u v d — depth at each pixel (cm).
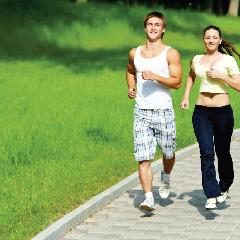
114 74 3198
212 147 1012
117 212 1059
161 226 979
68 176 1252
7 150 1460
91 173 1285
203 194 1167
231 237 915
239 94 2434
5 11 4788
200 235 929
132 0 6538
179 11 5731
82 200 1087
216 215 1026
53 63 3638
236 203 1094
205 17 5669
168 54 1006
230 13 6594
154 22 1007
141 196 1157
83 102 2311
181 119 1931
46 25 4606
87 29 4709
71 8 5084
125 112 2055
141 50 1023
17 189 1148
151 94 1020
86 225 992
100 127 1767
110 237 932
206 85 1027
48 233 901
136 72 1026
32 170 1302
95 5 5291
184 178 1298
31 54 4066
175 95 2380
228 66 1025
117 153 1487
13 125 1823
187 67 3369
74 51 4256
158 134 1034
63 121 1883
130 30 4859
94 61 3753
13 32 4400
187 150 1517
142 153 1019
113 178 1250
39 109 2156
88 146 1545
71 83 2878
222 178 1067
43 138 1602
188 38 4909
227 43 1043
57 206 1050
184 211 1057
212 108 1023
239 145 1634
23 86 2773
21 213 1012
